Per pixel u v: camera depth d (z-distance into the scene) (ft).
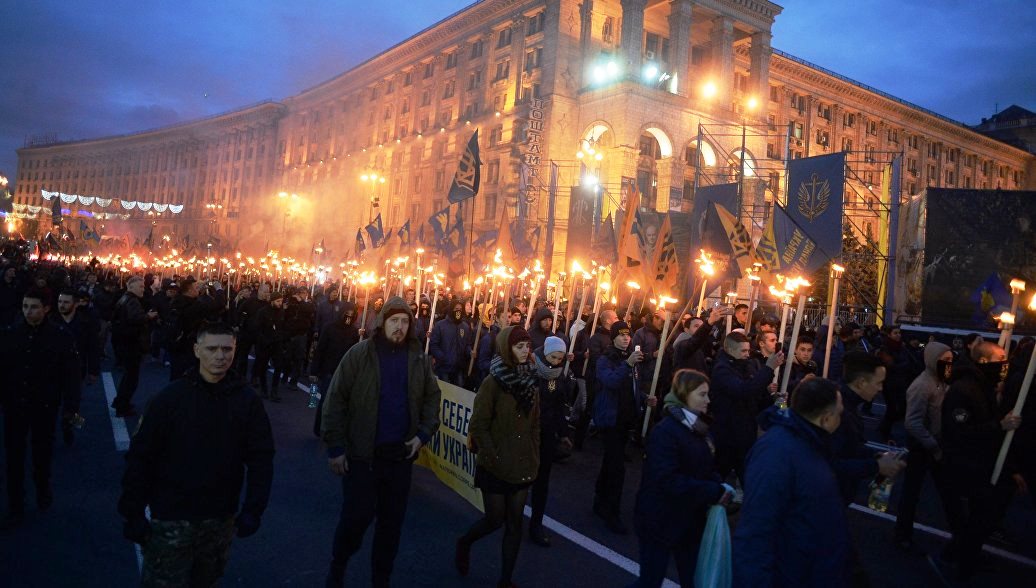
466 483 21.88
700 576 11.55
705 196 65.10
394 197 208.85
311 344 50.83
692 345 23.25
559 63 151.12
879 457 12.29
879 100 208.03
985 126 287.28
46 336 18.06
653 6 154.61
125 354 30.81
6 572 14.67
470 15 181.47
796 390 10.80
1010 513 24.84
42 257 133.39
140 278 31.60
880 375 13.96
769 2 159.94
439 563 16.70
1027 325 66.90
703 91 160.04
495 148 167.63
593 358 31.17
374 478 14.15
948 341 59.67
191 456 10.50
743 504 10.21
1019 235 69.92
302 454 26.68
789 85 188.55
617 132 139.95
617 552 18.08
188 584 10.54
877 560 18.75
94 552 16.12
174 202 349.82
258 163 295.69
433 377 15.33
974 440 17.03
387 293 43.50
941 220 72.84
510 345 15.61
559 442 19.15
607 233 50.78
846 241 102.89
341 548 14.10
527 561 17.22
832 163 63.72
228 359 10.87
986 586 17.16
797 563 9.80
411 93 211.41
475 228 169.68
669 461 12.51
